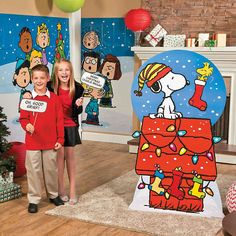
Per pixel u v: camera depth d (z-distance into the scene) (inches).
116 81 240.5
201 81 134.9
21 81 198.8
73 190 143.6
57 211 135.2
